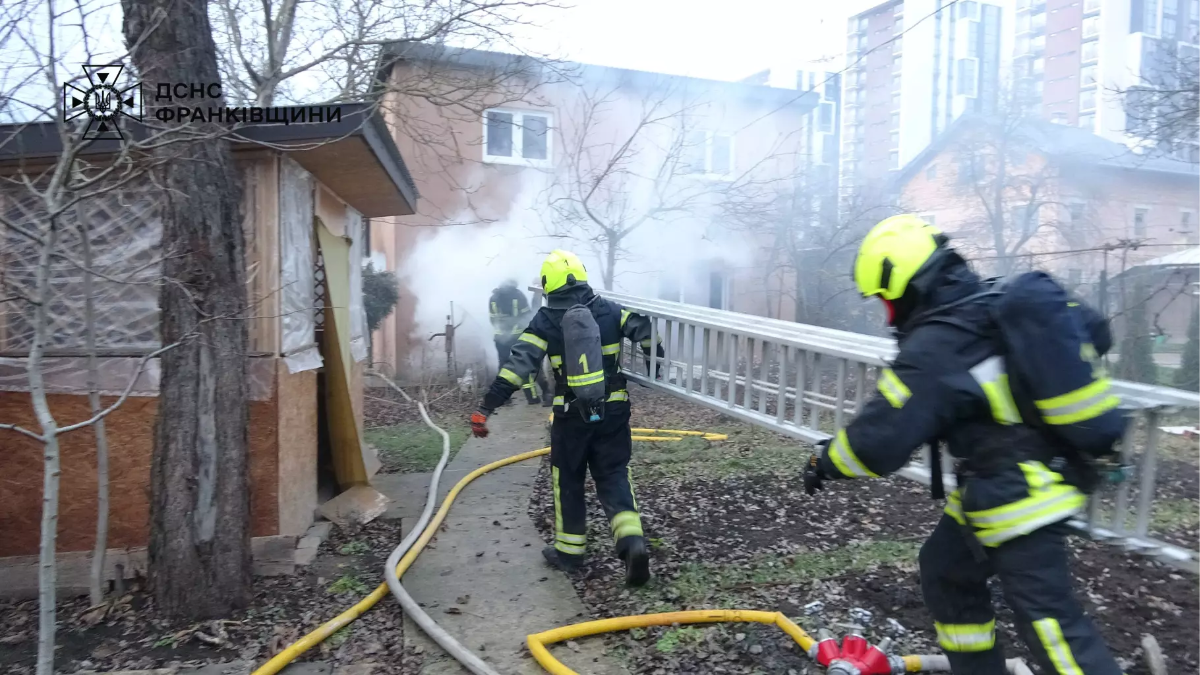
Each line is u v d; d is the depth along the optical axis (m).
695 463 6.35
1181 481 2.70
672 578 3.93
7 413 4.13
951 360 2.05
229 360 3.64
